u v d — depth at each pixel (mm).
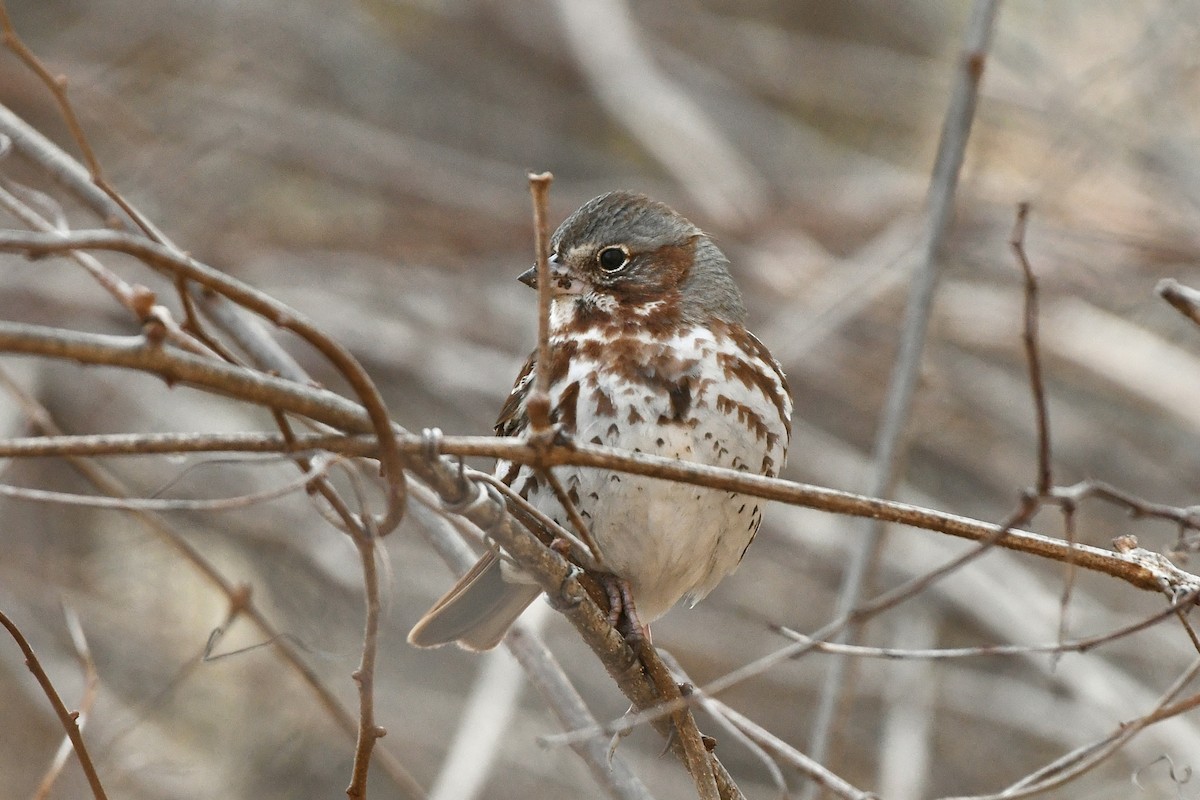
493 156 17203
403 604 13305
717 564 7949
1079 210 14891
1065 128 14609
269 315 5023
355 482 5703
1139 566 6176
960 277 14680
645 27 17625
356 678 5762
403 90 17297
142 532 13320
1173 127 15234
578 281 8023
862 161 16594
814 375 14617
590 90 16969
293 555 13352
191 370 4957
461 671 13234
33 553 13156
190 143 15398
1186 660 12445
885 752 11945
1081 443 14352
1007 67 15938
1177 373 13625
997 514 14172
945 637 13375
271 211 15828
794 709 13352
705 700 7203
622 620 6840
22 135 8375
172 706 12844
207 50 16609
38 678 6137
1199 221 14609
